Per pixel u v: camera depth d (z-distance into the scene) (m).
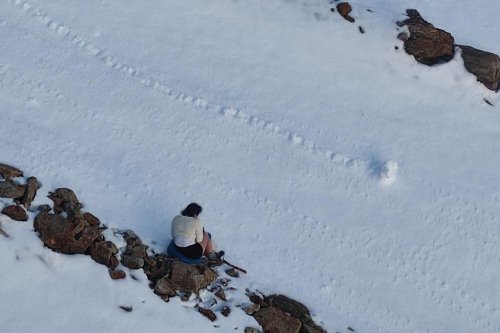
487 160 13.24
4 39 13.13
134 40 13.69
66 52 13.21
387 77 14.03
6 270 9.84
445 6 15.53
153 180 11.67
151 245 10.83
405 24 14.52
